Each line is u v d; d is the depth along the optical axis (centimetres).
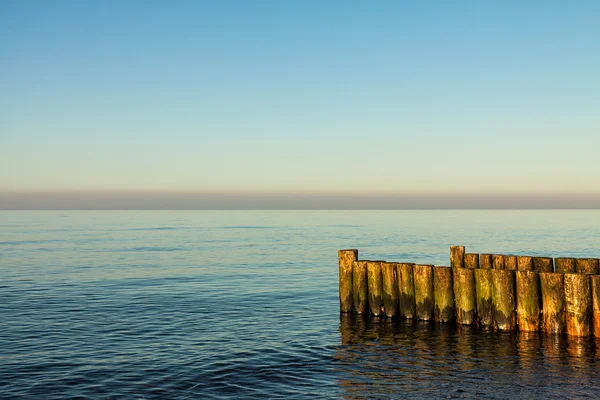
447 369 1380
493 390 1209
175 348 1650
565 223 12938
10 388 1278
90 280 3284
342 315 2045
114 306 2397
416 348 1585
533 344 1547
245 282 3212
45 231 9844
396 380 1306
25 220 17412
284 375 1371
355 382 1301
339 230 10112
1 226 12194
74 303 2470
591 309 1542
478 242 6356
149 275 3550
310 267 4056
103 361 1504
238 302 2508
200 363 1484
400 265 1875
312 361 1498
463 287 1744
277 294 2750
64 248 5825
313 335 1808
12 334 1841
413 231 9400
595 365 1364
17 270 3797
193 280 3303
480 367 1385
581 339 1541
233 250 5666
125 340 1759
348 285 2025
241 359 1523
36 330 1905
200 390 1263
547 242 6241
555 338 1578
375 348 1608
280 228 11306
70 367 1447
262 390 1256
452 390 1216
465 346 1575
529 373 1324
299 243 6706
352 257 2022
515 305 1664
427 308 1822
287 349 1630
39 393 1245
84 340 1758
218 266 4116
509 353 1486
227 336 1814
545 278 1597
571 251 4978
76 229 10744
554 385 1234
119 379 1346
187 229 10881
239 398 1205
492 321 1703
